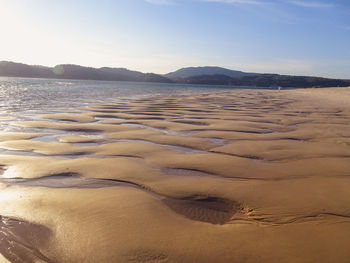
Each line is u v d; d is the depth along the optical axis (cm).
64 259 360
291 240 401
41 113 1677
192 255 365
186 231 423
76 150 881
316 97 4250
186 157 830
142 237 404
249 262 354
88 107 2083
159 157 825
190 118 1672
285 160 825
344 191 586
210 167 743
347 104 3000
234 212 499
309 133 1263
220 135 1182
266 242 395
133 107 2192
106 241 393
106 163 752
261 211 498
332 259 359
